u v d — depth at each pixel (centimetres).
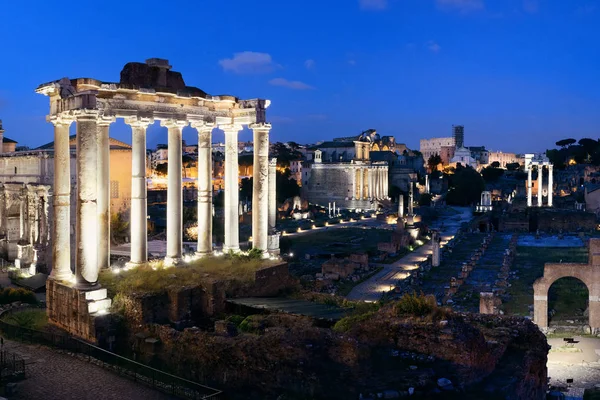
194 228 10356
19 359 3141
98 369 3047
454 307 6650
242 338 3022
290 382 2719
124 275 4088
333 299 4291
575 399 4072
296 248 11825
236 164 4978
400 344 2944
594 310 5872
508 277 8638
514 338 3247
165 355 3259
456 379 2683
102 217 4228
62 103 3756
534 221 16762
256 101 4753
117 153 9294
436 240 10056
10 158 8438
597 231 15350
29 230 7906
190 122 4553
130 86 4094
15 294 5047
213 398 2688
